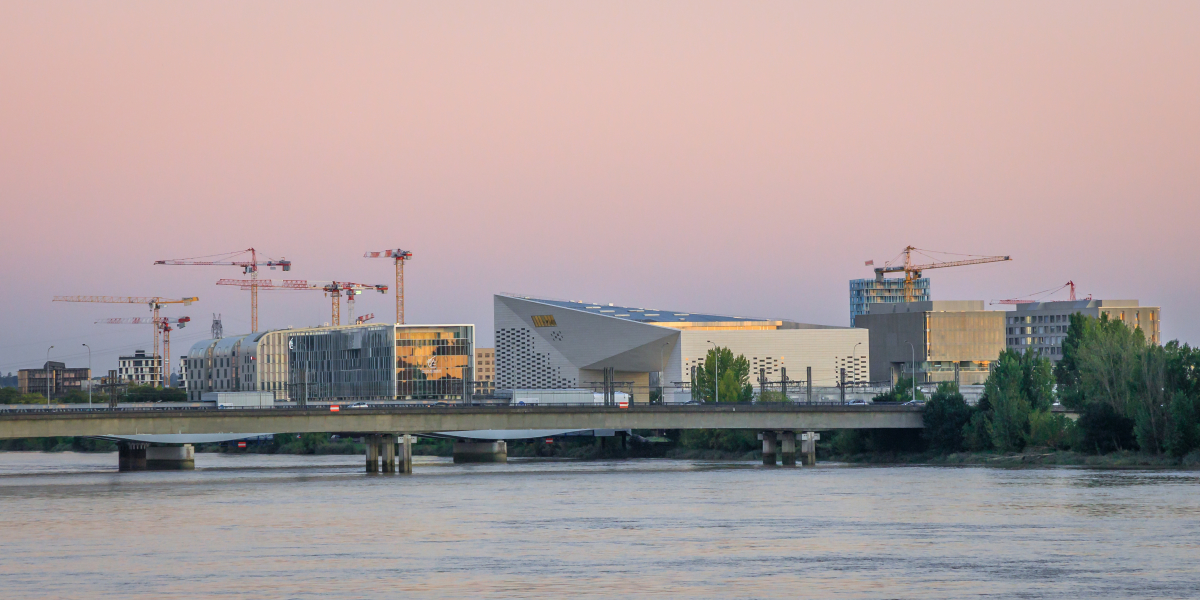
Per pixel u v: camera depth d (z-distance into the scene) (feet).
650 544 423.64
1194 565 368.89
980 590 331.77
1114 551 395.55
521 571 368.27
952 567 368.07
